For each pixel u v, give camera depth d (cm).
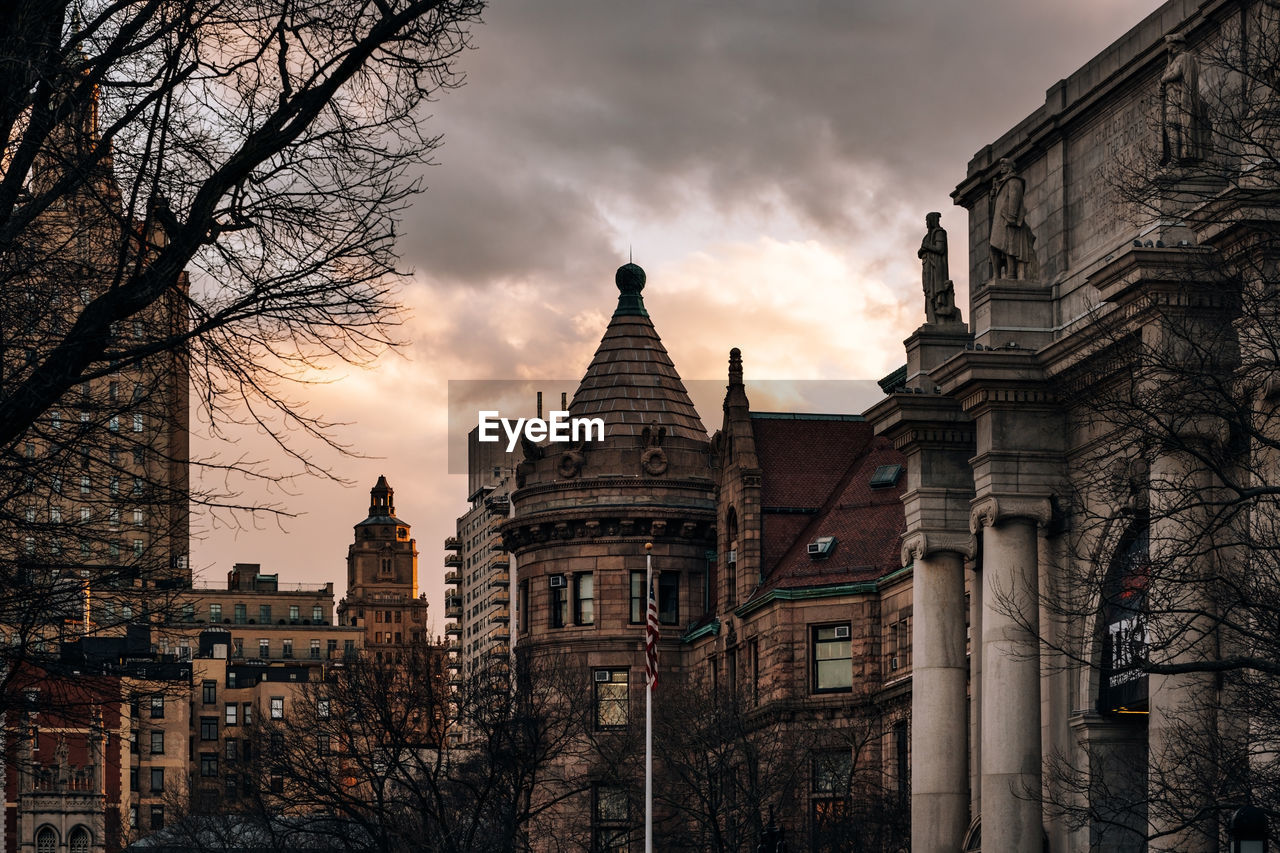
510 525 11419
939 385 5475
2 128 2114
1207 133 4169
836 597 9231
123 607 2730
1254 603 3209
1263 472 3644
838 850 8081
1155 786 3897
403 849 8100
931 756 5662
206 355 2191
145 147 2164
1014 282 5400
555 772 10094
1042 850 5184
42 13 2125
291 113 2133
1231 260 3634
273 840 8262
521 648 11338
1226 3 4494
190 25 2147
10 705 2525
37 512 2439
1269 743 3406
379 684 8412
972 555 5525
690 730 8931
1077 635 5009
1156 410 3556
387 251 2231
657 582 11075
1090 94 5266
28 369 2219
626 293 11906
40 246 2267
